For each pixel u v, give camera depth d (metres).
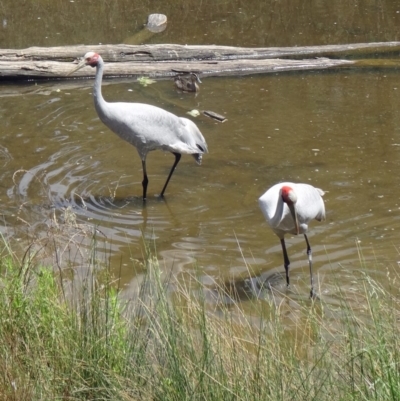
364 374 6.04
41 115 15.83
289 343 6.94
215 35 21.36
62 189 12.51
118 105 12.38
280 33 21.41
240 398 5.72
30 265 7.34
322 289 9.35
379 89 17.20
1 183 12.64
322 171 13.13
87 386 6.00
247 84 17.80
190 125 12.91
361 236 10.84
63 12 23.61
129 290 9.12
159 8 23.92
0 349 6.32
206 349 6.08
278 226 9.65
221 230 11.20
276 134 14.78
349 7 23.56
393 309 6.85
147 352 6.38
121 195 12.39
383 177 12.84
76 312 6.64
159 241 10.81
